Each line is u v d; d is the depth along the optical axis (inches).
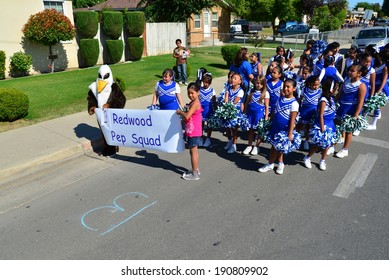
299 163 226.2
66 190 191.3
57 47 590.6
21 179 204.8
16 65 523.2
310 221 158.4
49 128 280.1
